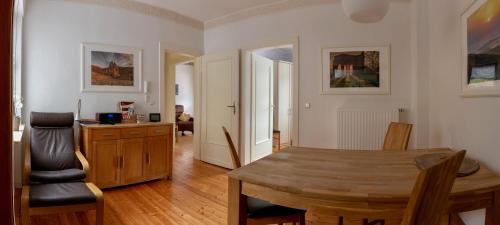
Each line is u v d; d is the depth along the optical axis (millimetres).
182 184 3721
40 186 2373
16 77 3303
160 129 3850
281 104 6801
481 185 1432
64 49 3643
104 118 3645
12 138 640
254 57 4746
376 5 1856
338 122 3766
